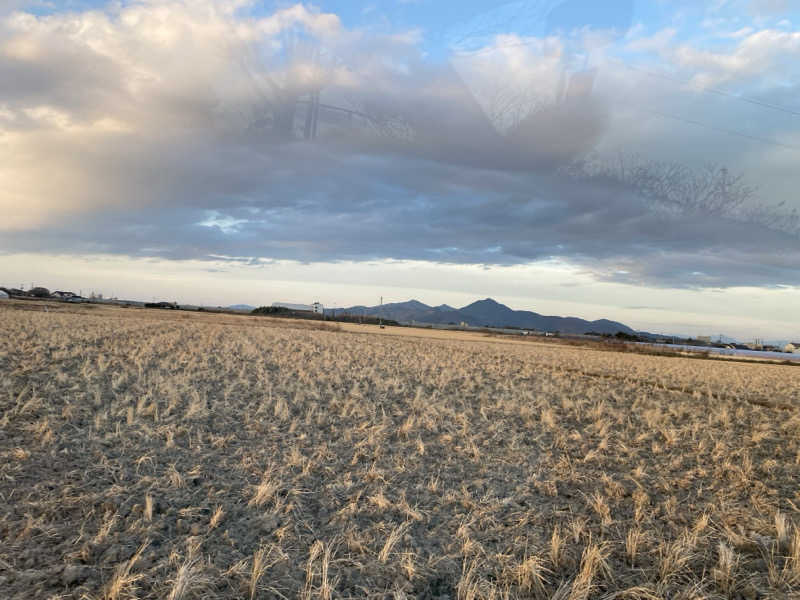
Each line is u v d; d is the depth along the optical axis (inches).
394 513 197.5
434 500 214.2
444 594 143.3
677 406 518.6
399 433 331.9
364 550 164.1
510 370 798.5
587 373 832.9
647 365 1073.5
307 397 439.5
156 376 469.1
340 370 620.1
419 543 172.9
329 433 324.8
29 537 157.2
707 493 234.8
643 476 257.3
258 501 197.0
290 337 1182.9
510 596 140.3
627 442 340.5
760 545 171.5
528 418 408.8
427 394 508.1
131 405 360.2
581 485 242.5
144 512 180.7
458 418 386.3
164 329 1135.0
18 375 436.1
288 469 242.1
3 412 313.4
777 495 231.9
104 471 222.5
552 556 160.7
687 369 1019.3
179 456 253.9
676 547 162.7
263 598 134.2
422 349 1123.9
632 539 170.6
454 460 279.1
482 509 203.8
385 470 250.8
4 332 785.6
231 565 149.9
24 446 250.5
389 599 138.1
